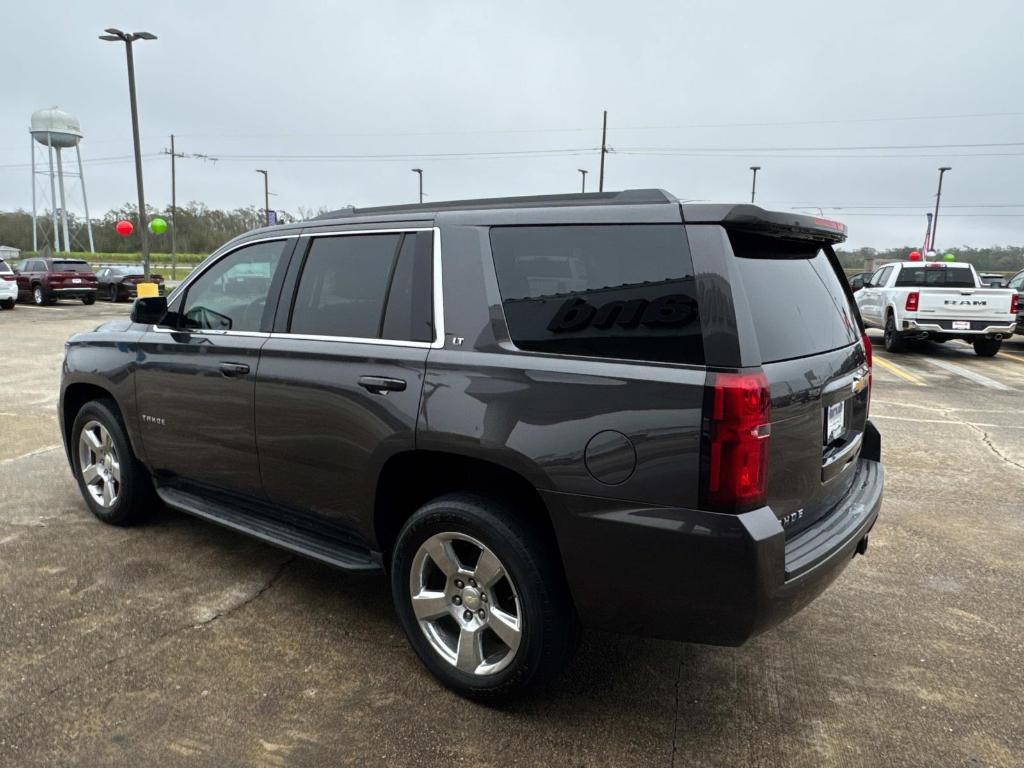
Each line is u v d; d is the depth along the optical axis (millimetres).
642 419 2332
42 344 13844
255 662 3053
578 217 2588
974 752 2586
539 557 2594
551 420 2480
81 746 2518
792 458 2518
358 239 3211
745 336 2268
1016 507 5191
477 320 2732
